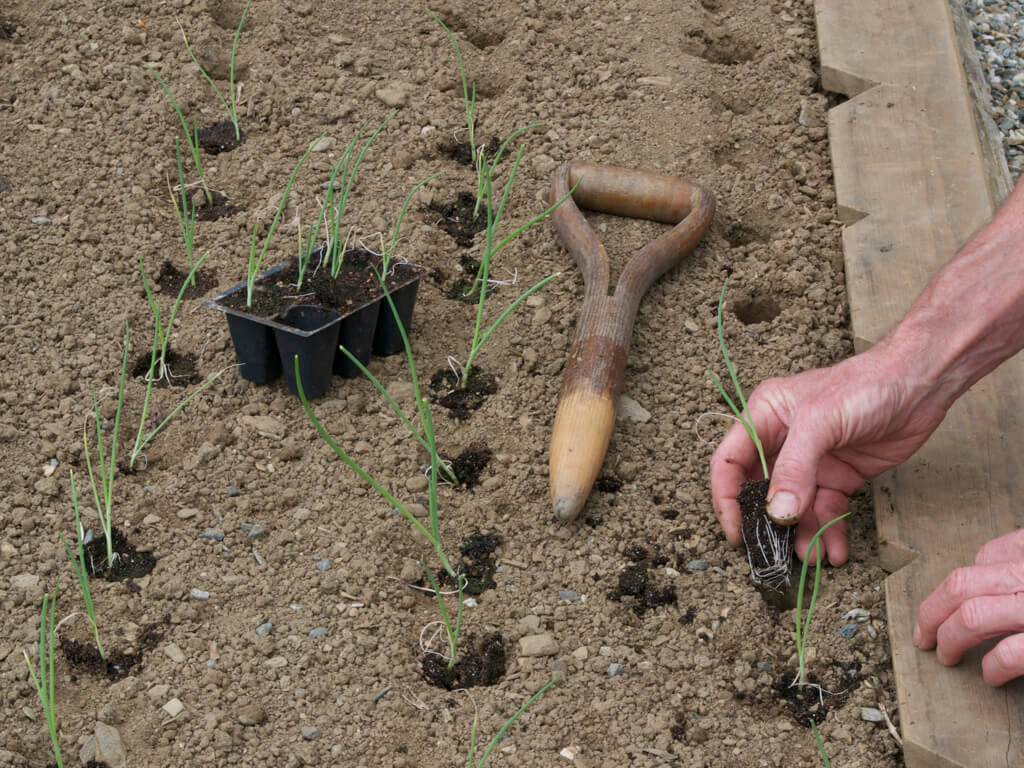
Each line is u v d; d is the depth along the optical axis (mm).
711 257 1625
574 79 1768
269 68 1755
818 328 1576
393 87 1745
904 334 1408
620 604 1417
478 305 1581
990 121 1777
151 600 1399
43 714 1349
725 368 1547
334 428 1495
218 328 1551
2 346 1531
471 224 1643
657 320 1576
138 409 1501
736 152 1713
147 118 1699
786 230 1641
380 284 1512
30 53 1754
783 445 1409
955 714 1353
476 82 1771
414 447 1489
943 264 1590
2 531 1429
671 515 1463
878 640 1403
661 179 1631
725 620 1411
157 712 1353
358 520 1448
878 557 1439
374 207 1641
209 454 1474
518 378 1534
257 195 1653
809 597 1431
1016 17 1958
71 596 1398
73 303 1562
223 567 1420
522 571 1432
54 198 1636
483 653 1396
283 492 1459
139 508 1444
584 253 1577
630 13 1836
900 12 1817
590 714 1367
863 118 1713
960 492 1449
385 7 1832
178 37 1775
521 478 1475
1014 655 1321
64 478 1456
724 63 1823
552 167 1679
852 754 1357
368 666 1381
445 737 1354
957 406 1493
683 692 1379
